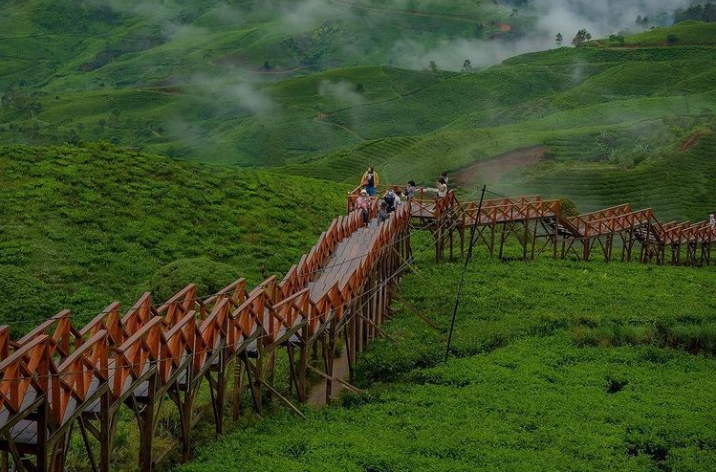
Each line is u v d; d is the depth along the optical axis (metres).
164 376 26.52
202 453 29.17
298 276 38.59
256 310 31.77
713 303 55.66
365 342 43.06
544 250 69.62
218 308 29.17
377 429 33.16
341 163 159.88
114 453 29.86
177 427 31.77
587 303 53.09
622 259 68.38
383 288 47.16
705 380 41.94
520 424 34.97
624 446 33.41
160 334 26.09
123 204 62.25
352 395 36.66
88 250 55.56
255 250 60.50
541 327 47.84
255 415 33.16
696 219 110.00
